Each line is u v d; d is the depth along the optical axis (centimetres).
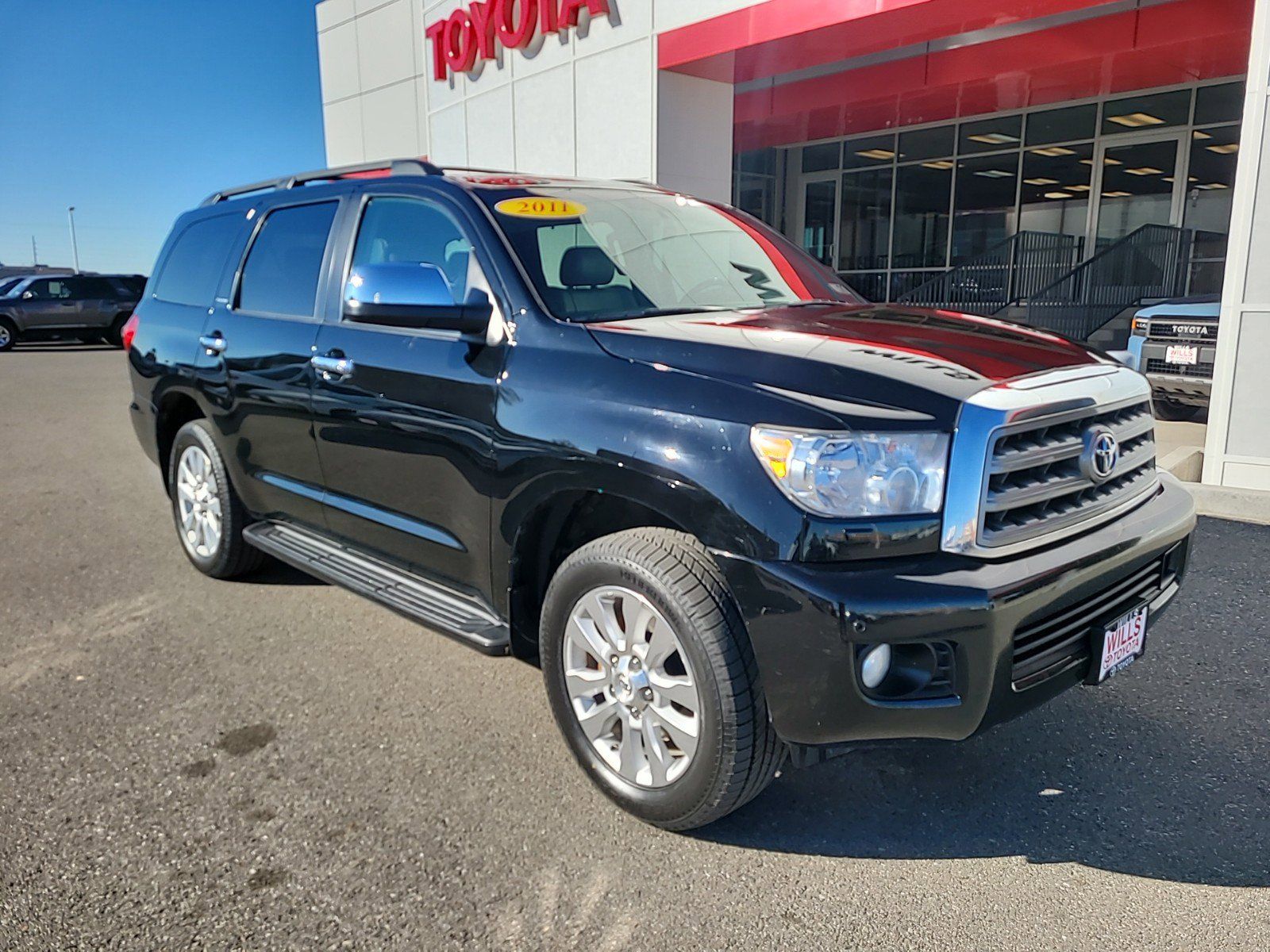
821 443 232
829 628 227
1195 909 239
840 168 1845
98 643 409
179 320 478
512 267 314
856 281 1852
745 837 271
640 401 262
